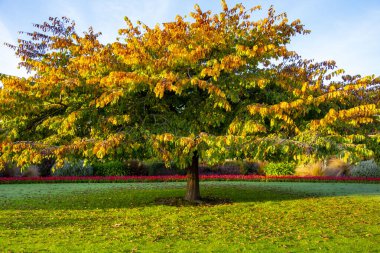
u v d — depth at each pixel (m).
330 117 7.62
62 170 19.98
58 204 11.01
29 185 16.59
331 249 6.36
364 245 6.62
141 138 8.78
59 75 8.80
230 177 19.28
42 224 8.26
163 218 8.89
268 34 9.54
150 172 20.88
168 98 9.53
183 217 8.99
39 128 9.16
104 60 8.91
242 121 8.54
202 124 9.12
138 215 9.30
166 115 9.30
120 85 8.47
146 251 6.16
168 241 6.81
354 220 8.83
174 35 9.07
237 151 7.95
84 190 14.55
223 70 9.05
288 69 9.78
